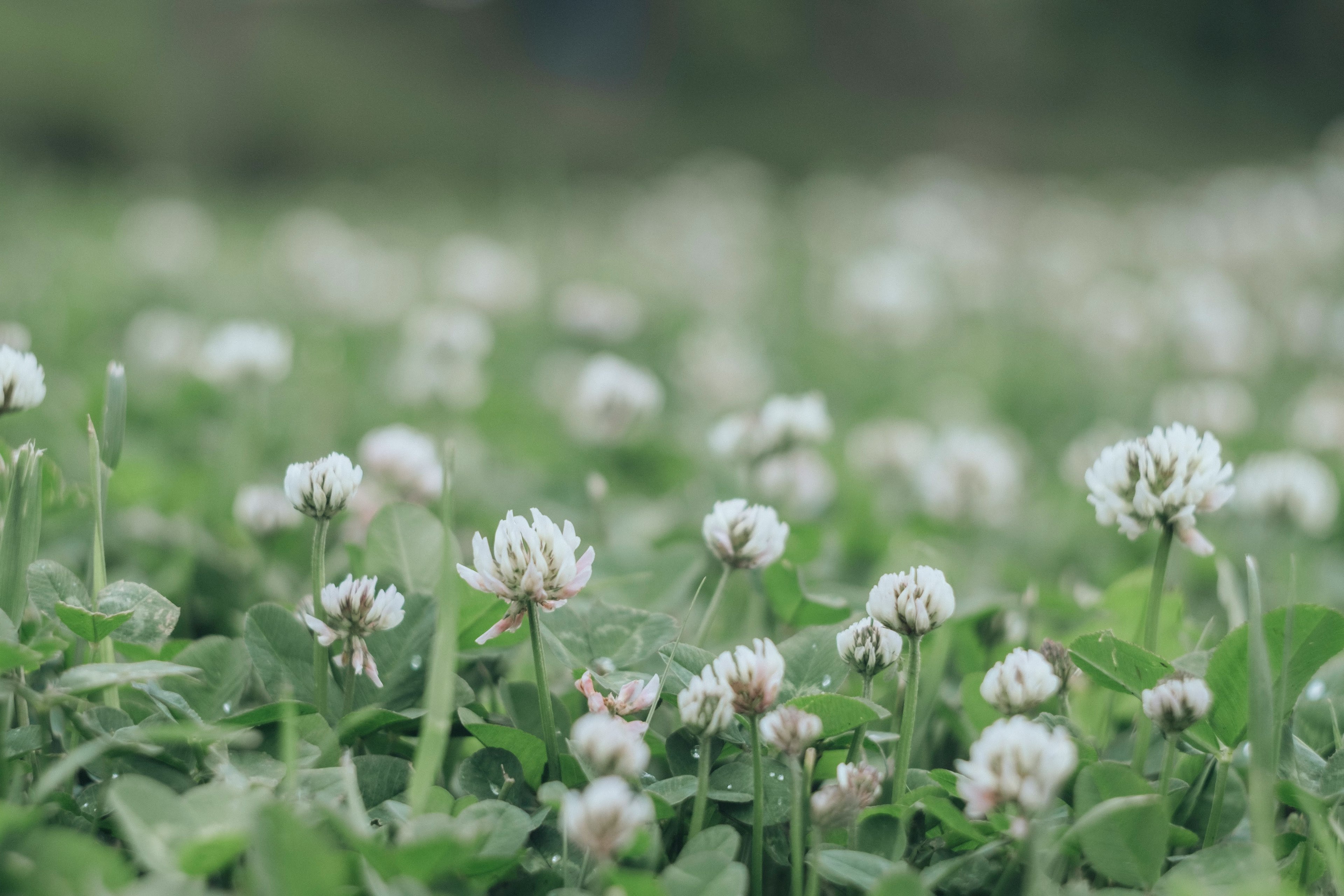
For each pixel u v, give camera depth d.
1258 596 0.54
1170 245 3.08
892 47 7.91
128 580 0.64
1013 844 0.55
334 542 0.70
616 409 0.83
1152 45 7.61
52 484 0.62
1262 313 2.38
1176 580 0.77
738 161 6.11
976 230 3.51
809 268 3.06
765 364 1.76
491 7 7.74
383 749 0.58
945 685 0.63
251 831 0.52
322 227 2.99
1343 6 7.64
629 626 0.60
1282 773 0.57
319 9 7.12
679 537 0.75
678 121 6.91
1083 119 7.17
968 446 0.91
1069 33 7.66
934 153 6.45
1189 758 0.58
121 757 0.56
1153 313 2.07
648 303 2.36
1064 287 2.64
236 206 4.05
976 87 7.59
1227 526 0.88
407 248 2.97
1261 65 7.69
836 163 6.27
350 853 0.54
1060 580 0.79
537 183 5.06
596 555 0.69
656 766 0.58
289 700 0.55
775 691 0.55
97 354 1.25
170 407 1.09
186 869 0.52
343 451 1.02
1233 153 6.37
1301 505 0.75
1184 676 0.57
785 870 0.56
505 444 1.09
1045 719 0.58
